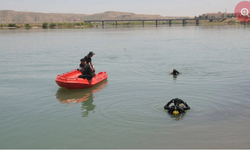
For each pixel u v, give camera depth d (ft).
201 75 46.16
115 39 143.54
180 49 87.15
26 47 99.71
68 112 29.14
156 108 29.35
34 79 45.83
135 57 70.03
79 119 26.96
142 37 158.61
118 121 26.02
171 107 27.48
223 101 31.24
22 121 26.78
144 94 34.94
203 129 23.67
